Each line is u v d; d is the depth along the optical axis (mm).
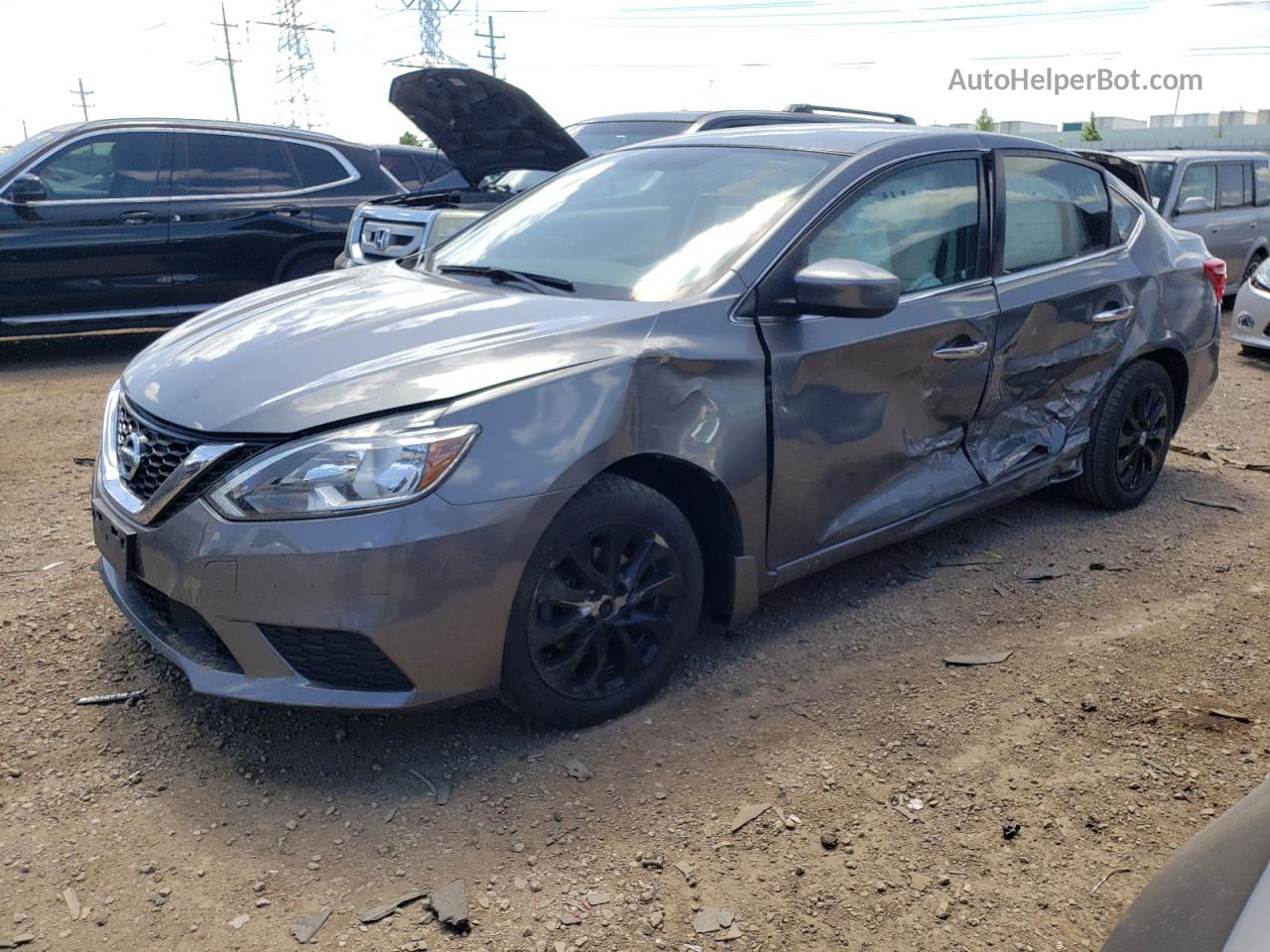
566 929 2324
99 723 3039
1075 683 3369
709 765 2920
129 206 7980
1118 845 2623
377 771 2869
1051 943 2312
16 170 7684
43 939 2268
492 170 8219
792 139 3922
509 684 2854
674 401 2984
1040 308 4078
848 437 3459
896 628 3730
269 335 3146
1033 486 4336
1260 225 11508
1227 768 2926
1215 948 1377
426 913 2367
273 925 2322
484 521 2643
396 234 7457
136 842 2574
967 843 2623
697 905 2404
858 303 3082
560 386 2797
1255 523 4812
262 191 8516
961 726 3121
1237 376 8141
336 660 2656
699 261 3369
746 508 3211
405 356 2863
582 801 2756
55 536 4359
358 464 2578
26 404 6625
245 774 2840
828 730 3094
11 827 2604
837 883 2480
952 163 3943
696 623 3234
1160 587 4102
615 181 4027
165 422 2838
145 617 2975
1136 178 6438
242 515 2596
